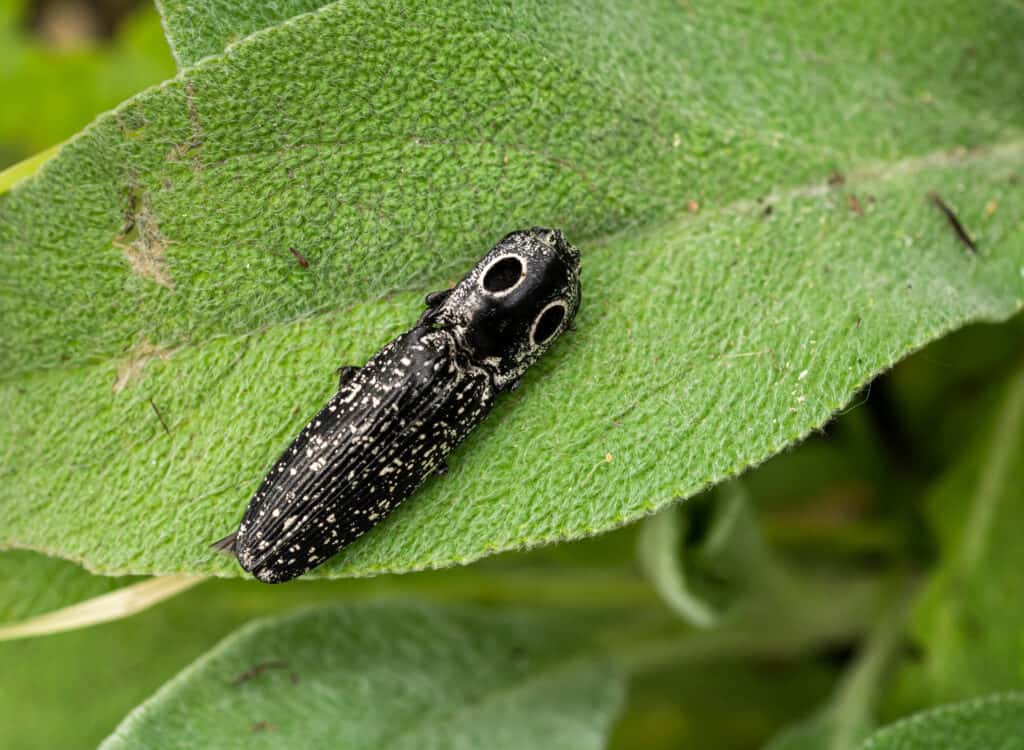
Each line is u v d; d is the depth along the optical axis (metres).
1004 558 0.30
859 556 0.31
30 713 0.29
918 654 0.30
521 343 0.27
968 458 0.31
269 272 0.27
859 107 0.28
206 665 0.28
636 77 0.28
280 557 0.27
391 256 0.27
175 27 0.27
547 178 0.27
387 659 0.29
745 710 0.32
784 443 0.27
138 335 0.27
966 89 0.28
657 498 0.27
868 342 0.27
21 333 0.27
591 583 0.30
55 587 0.28
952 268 0.28
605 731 0.29
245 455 0.27
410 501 0.27
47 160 0.27
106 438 0.27
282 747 0.28
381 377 0.27
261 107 0.27
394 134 0.27
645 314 0.27
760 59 0.28
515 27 0.27
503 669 0.29
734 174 0.28
